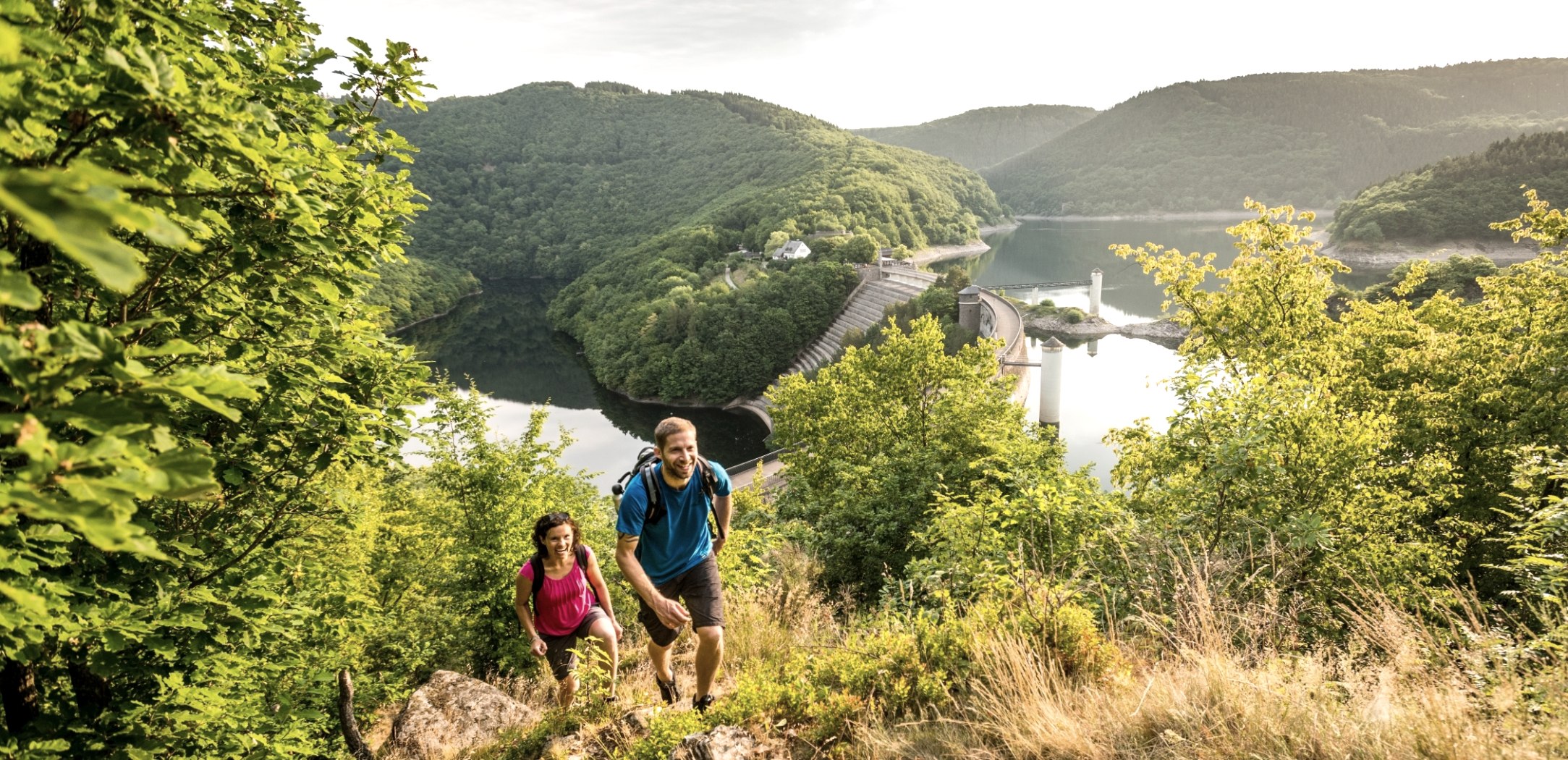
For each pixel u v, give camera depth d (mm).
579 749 4125
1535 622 4648
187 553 3709
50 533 2273
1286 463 9430
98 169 818
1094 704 3254
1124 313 121125
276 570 4734
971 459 16719
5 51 1172
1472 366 16312
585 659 4875
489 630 11258
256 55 4184
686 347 88250
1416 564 9539
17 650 2732
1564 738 2355
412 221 4742
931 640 4207
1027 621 4117
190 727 4004
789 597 6922
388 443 4918
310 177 2941
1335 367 16781
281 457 4602
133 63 2252
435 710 5859
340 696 5289
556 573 4863
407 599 13234
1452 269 75312
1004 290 129250
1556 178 136000
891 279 112000
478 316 142750
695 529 3967
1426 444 15477
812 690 3842
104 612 3211
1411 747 2521
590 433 77875
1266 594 4590
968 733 3324
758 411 85312
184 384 1513
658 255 142125
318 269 4066
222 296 3910
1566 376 14766
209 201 3049
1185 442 9641
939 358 23250
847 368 25781
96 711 3959
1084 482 8586
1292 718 2764
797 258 131750
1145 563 5637
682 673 5312
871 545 14070
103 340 1507
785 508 19953
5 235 2736
